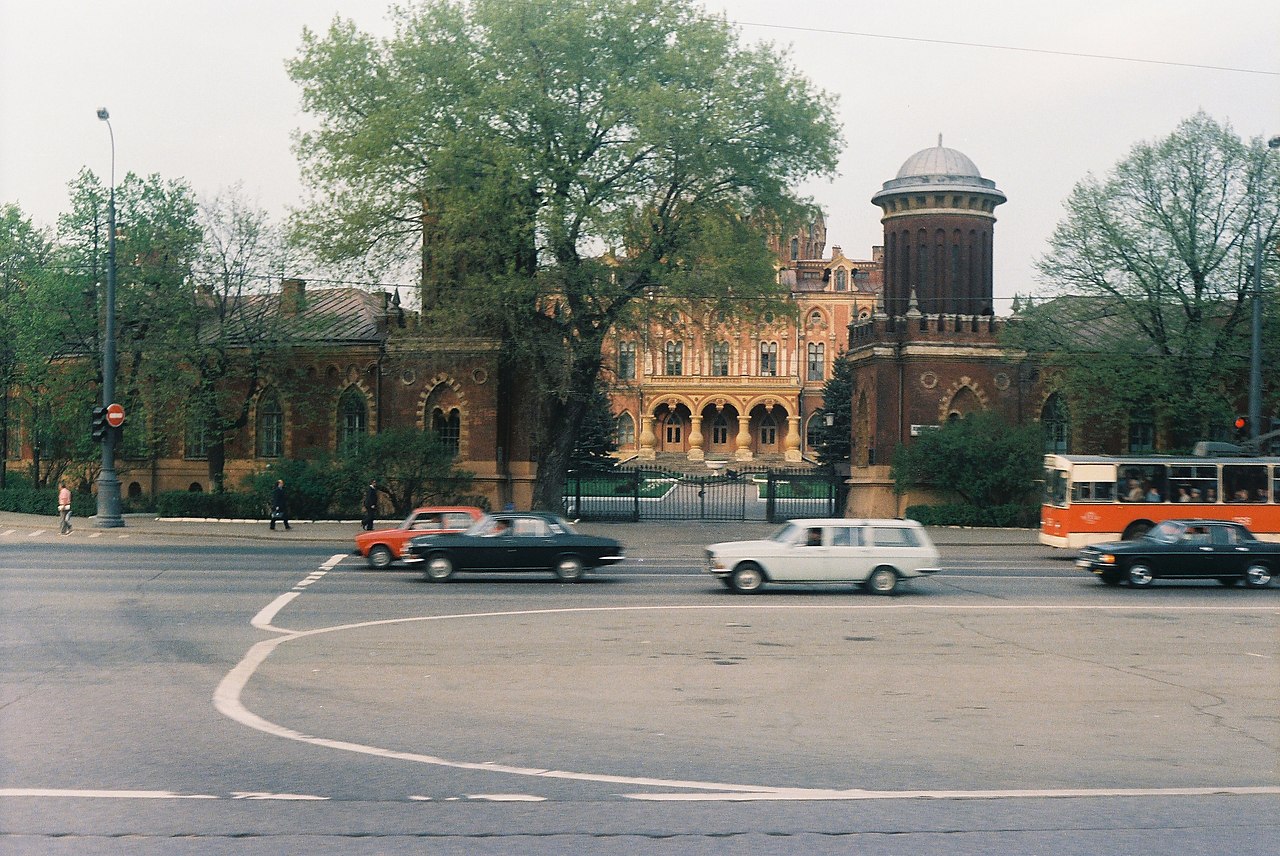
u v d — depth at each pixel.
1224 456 36.25
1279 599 24.75
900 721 12.99
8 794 9.84
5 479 56.59
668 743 11.88
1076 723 13.00
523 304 41.88
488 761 11.10
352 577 27.52
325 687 14.50
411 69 43.12
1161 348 45.44
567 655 17.00
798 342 118.69
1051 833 9.01
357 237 44.16
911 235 55.09
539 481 47.28
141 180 51.31
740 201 44.56
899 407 51.03
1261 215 44.66
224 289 50.28
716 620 20.73
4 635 18.25
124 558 31.62
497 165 40.19
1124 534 34.44
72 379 50.94
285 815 9.33
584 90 42.62
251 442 54.81
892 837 8.88
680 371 118.56
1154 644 18.58
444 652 17.14
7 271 53.03
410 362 50.03
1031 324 47.75
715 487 88.31
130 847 8.54
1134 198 45.84
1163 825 9.24
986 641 18.70
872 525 25.11
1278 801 9.96
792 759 11.27
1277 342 44.75
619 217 40.78
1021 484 47.12
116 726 12.32
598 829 9.02
